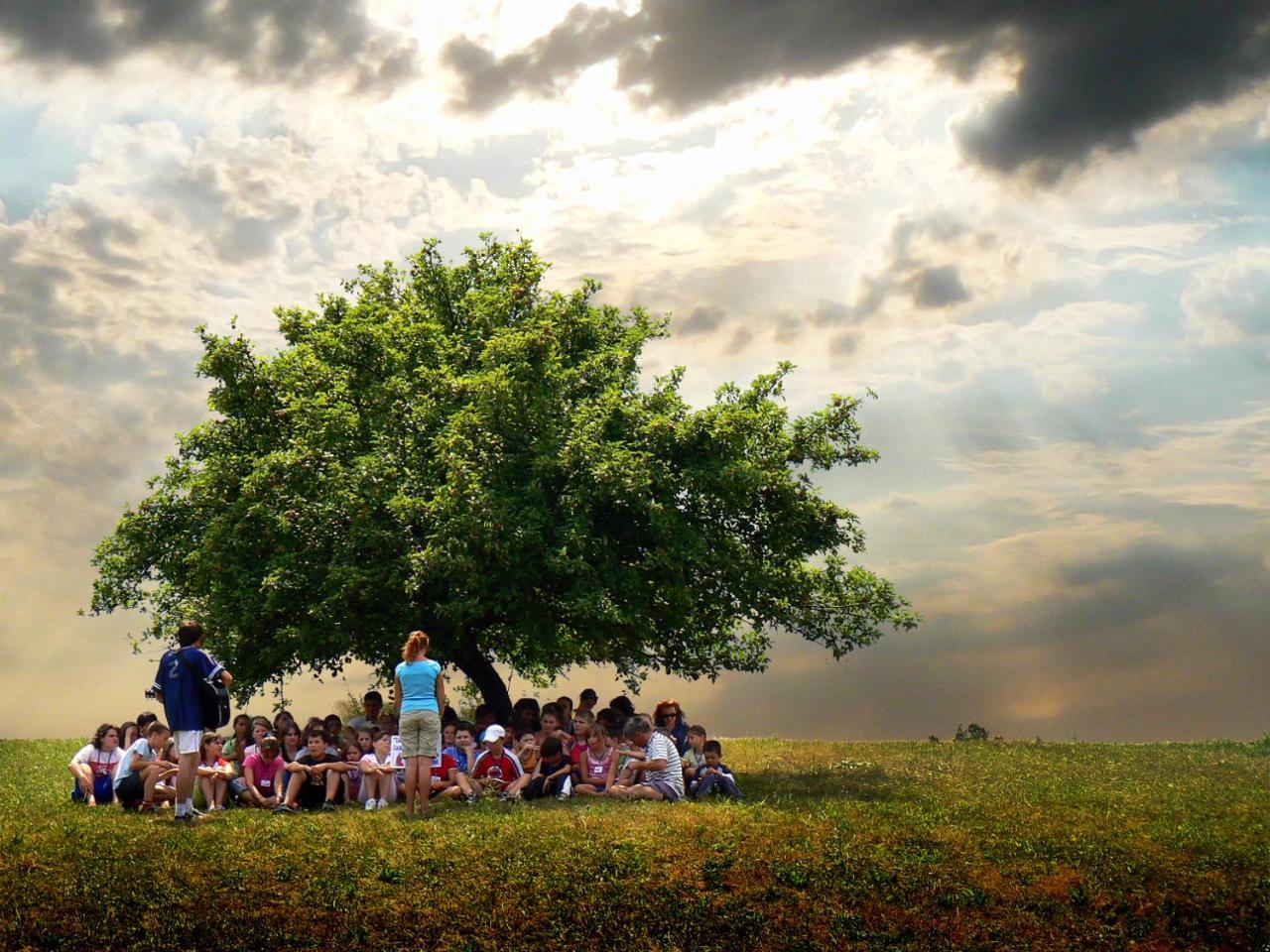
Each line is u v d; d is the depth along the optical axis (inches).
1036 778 916.6
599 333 1210.0
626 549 1039.6
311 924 528.1
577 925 532.4
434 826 646.5
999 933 524.7
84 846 602.9
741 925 531.5
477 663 1092.5
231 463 1032.8
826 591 1129.4
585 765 759.7
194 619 1005.8
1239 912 543.5
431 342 1131.3
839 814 695.1
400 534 965.8
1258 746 1150.3
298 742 748.0
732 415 1018.7
